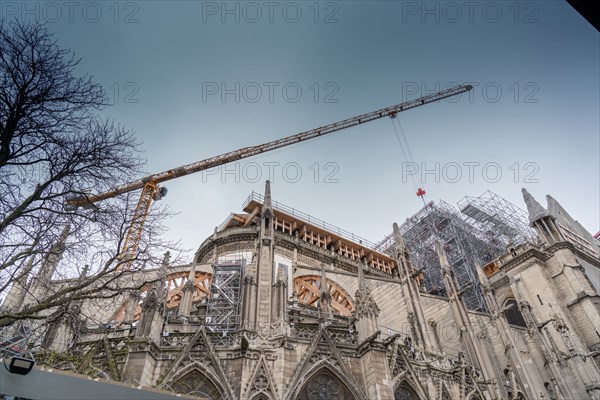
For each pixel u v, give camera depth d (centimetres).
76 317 1898
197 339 2720
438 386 3266
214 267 4578
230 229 6000
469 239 7775
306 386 2675
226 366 2659
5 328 2078
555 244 6150
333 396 2714
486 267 7412
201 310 4231
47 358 2459
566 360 4856
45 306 1620
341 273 5391
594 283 6116
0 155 1520
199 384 2583
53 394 1092
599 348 5138
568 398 4262
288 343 2808
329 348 2856
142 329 2708
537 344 4688
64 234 1695
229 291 4325
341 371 2784
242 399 2489
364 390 2766
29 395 1063
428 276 7756
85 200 1775
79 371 2414
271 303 3098
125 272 1842
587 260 6506
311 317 3956
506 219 8338
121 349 2703
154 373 2581
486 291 4791
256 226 5925
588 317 5456
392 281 4922
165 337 2809
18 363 1056
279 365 2691
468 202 8731
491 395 3644
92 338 3291
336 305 5191
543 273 6053
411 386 3005
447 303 4725
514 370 4156
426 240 8325
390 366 2992
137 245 1997
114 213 1806
